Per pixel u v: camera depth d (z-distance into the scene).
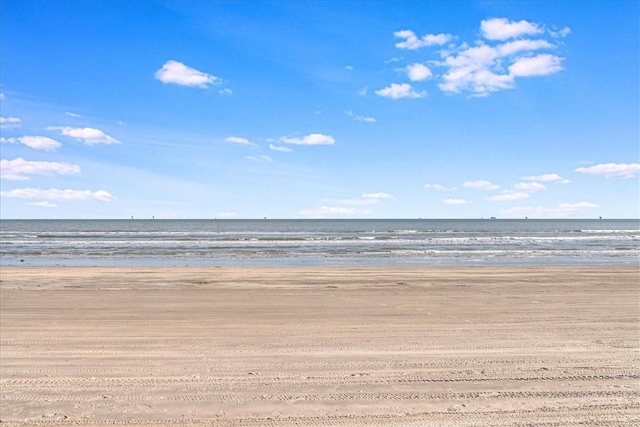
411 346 6.88
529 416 4.34
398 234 69.06
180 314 9.59
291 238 52.34
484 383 5.23
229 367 5.83
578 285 14.78
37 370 5.68
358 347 6.83
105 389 5.03
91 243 43.12
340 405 4.60
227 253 31.92
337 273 18.50
